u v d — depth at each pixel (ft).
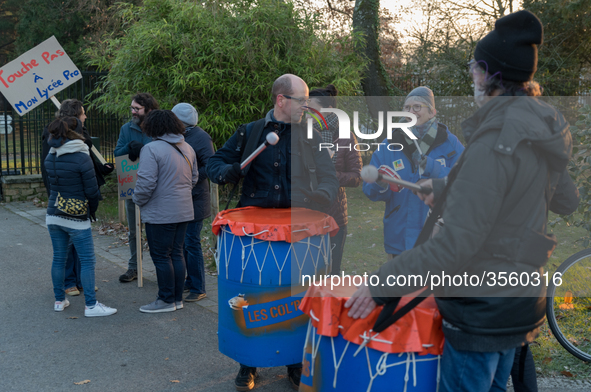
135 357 11.25
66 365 10.83
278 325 8.51
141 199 12.94
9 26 86.33
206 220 25.27
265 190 9.57
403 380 5.49
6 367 10.71
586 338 10.61
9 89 20.59
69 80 21.08
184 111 14.51
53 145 12.83
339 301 5.74
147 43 26.61
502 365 5.74
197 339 12.19
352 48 32.96
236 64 26.86
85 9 62.44
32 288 15.87
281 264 8.29
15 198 31.22
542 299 5.12
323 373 5.93
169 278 13.76
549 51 39.47
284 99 9.21
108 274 17.46
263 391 9.80
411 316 5.49
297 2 31.40
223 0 27.40
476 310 4.92
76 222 13.17
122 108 29.30
